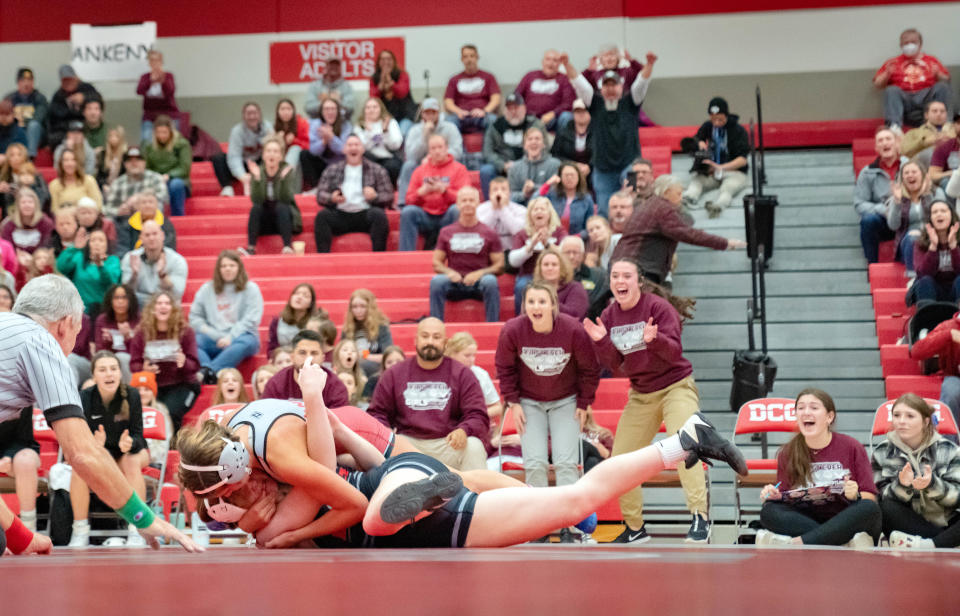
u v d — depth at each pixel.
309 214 18.25
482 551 4.05
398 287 15.98
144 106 20.95
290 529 5.09
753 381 12.45
